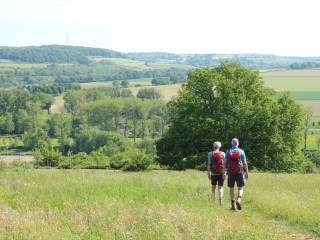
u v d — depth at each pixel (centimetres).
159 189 1193
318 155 8712
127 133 15338
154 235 564
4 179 1254
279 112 3975
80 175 1709
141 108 15312
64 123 15538
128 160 4038
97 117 15100
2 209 673
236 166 1027
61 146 13512
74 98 19675
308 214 981
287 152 3959
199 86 4194
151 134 14925
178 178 1900
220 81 4059
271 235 622
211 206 948
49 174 1700
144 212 690
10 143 15500
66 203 776
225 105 4059
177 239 552
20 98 19250
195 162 4012
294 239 740
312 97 19388
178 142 4103
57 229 575
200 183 1541
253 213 1027
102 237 550
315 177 2534
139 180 1447
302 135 4144
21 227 556
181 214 684
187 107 4131
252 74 4294
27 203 779
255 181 1944
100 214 659
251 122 3859
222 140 3900
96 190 1058
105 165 4012
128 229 589
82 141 12762
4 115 18412
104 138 12438
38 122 16538
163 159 4278
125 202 851
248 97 4247
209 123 3947
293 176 2541
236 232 605
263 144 3888
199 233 577
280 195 1248
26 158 12825
